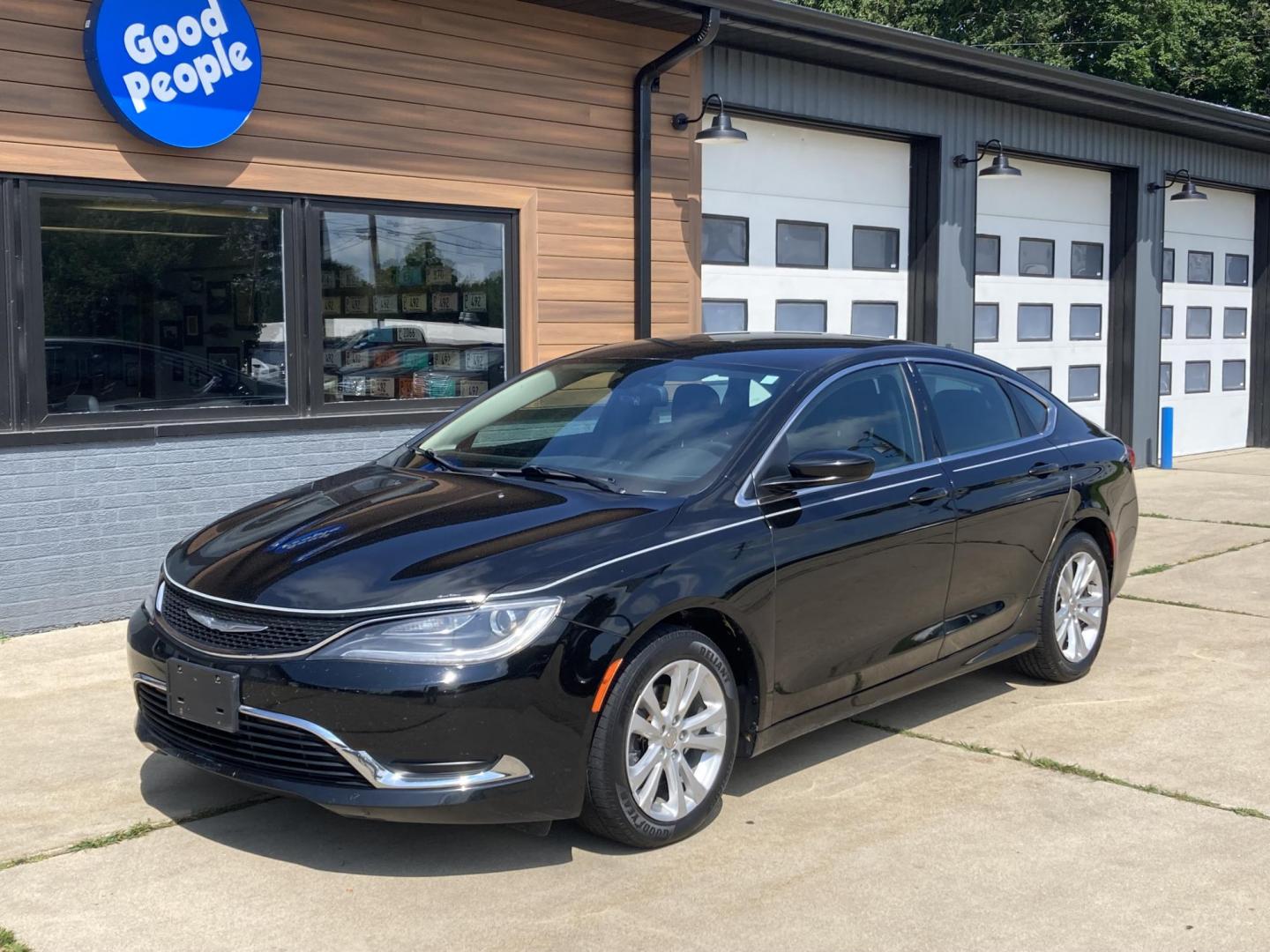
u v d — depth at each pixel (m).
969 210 11.97
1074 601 5.72
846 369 4.86
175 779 4.46
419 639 3.53
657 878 3.70
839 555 4.41
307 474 7.51
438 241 8.14
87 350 6.67
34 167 6.36
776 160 10.58
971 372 5.47
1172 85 26.17
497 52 8.22
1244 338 16.53
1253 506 11.47
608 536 3.89
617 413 4.73
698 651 3.94
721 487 4.22
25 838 3.95
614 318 9.06
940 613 4.91
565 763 3.62
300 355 7.50
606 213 8.94
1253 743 4.92
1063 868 3.78
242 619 3.73
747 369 4.80
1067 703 5.45
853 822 4.13
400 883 3.66
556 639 3.60
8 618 6.43
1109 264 14.18
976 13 27.23
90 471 6.65
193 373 7.09
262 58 7.14
